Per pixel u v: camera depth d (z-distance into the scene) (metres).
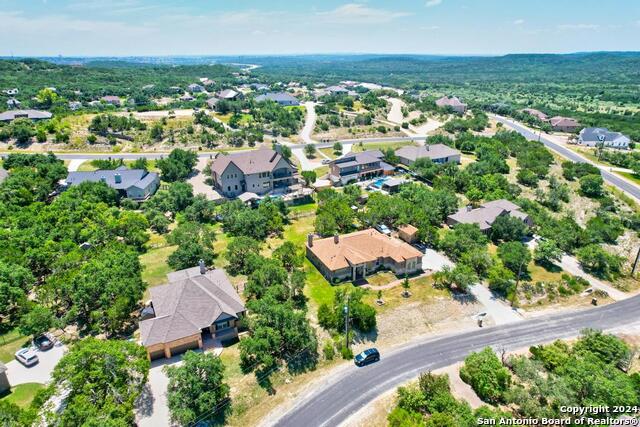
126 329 53.31
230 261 68.19
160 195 97.25
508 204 89.50
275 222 83.56
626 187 113.50
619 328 58.81
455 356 52.12
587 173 117.75
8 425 34.88
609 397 41.59
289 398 45.22
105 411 36.22
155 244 77.88
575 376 43.97
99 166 116.12
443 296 63.12
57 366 39.53
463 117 198.88
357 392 46.06
